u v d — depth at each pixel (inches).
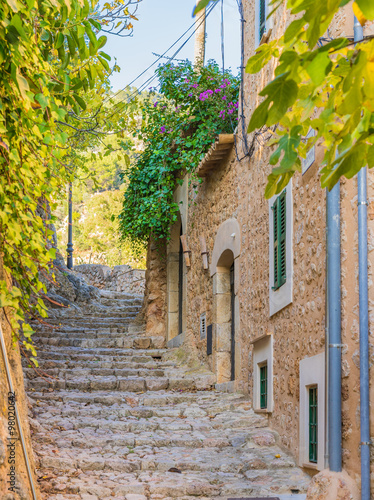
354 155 77.1
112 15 189.2
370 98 73.2
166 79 410.9
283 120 84.9
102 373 373.1
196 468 220.4
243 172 327.0
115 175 1446.9
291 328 232.7
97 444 243.3
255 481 206.1
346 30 183.8
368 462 159.5
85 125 230.8
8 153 137.3
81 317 548.7
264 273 281.4
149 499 190.5
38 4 142.9
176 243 513.0
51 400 309.6
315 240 203.9
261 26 302.8
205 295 402.0
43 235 168.9
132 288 811.4
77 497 188.1
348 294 174.2
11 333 156.8
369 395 162.7
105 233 1382.9
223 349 365.7
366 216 171.0
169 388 354.6
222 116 390.0
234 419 276.5
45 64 152.3
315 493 167.9
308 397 209.6
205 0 65.8
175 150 457.7
